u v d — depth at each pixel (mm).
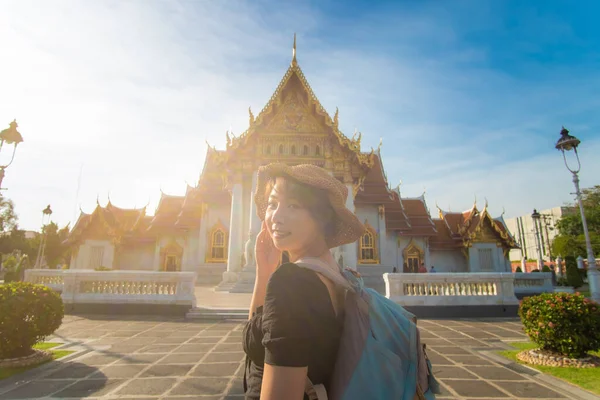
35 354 7664
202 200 32438
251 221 24641
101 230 33969
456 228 38094
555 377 6609
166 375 6750
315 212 1604
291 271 1272
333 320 1258
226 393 5844
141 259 34875
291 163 26453
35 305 7555
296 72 27109
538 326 7922
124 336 10281
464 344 9602
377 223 32156
